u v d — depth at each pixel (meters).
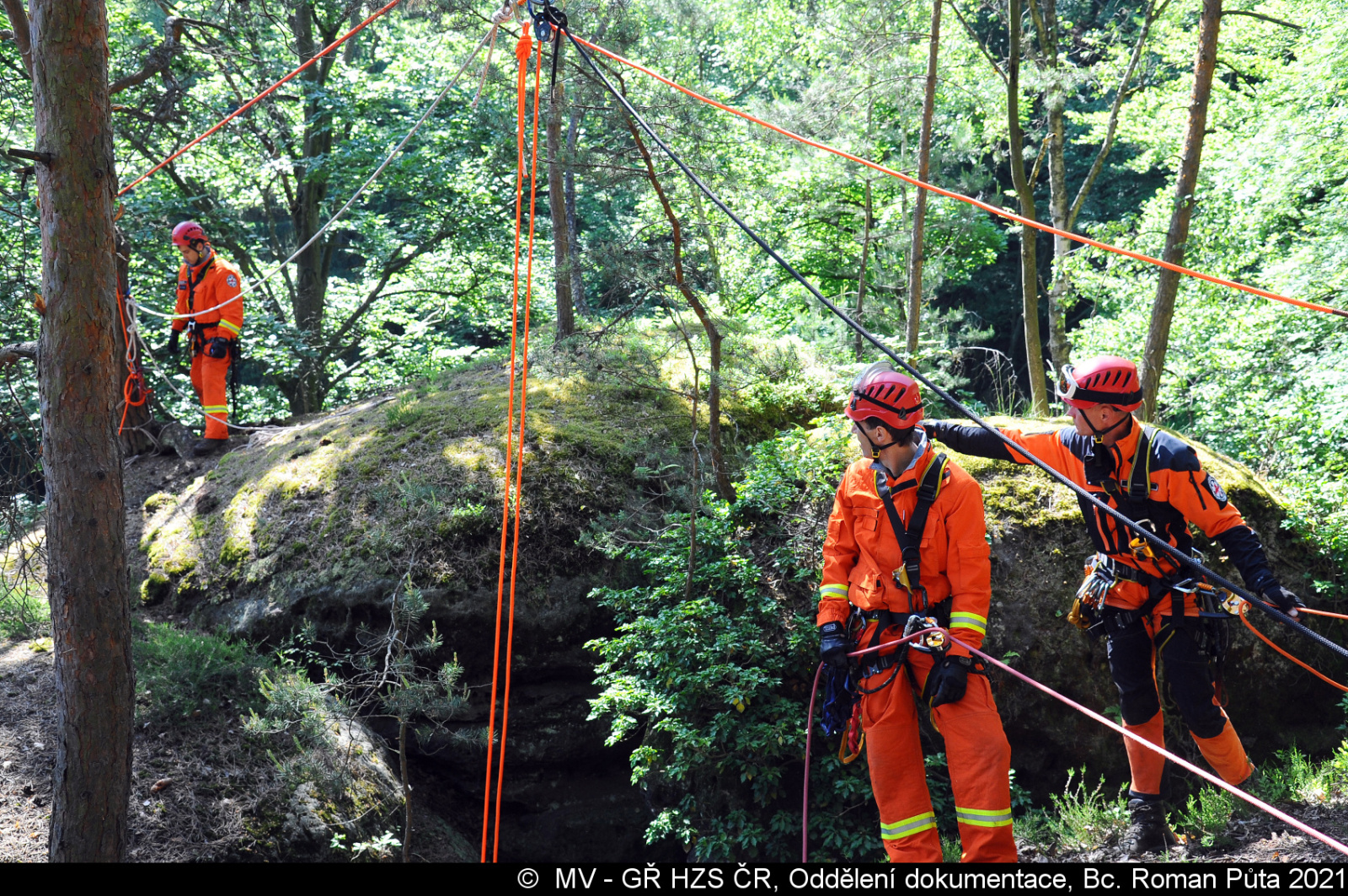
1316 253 10.03
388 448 6.43
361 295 15.59
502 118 7.16
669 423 6.75
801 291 14.28
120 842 3.71
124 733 3.71
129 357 7.94
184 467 7.55
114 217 3.75
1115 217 20.36
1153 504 3.68
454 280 15.55
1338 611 5.67
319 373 14.20
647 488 6.27
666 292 5.84
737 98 16.86
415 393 7.79
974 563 3.19
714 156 6.53
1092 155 20.45
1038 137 9.68
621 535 5.90
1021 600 5.46
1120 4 14.84
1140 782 4.07
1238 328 10.70
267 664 5.32
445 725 5.36
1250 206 11.73
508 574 5.61
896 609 3.27
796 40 15.77
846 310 9.51
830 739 4.97
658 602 5.57
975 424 3.96
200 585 6.11
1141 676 3.91
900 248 8.70
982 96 10.77
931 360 9.32
